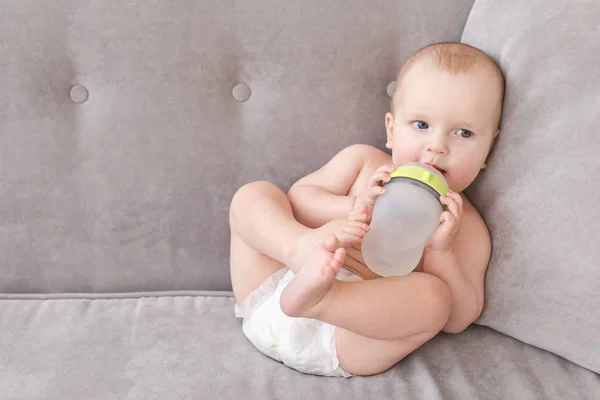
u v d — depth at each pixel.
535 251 1.06
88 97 1.26
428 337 1.05
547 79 1.06
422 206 0.93
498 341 1.13
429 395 0.99
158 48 1.24
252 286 1.19
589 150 1.01
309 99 1.28
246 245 1.20
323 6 1.25
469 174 1.11
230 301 1.30
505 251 1.11
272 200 1.15
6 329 1.16
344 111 1.29
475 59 1.10
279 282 1.15
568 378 1.04
